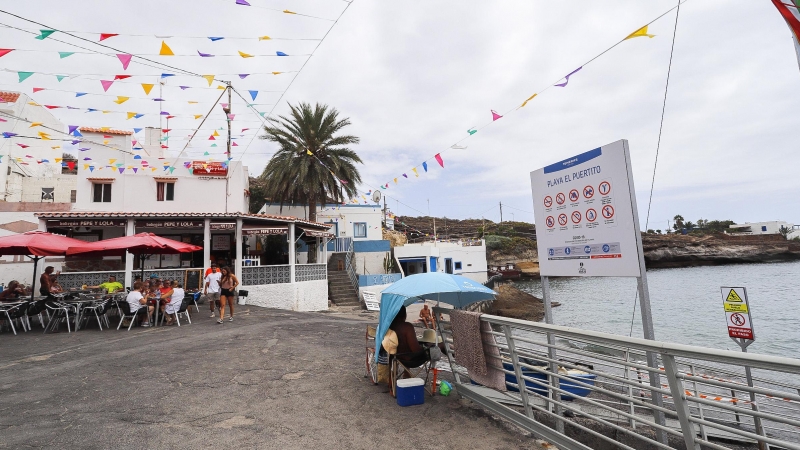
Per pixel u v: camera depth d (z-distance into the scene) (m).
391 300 5.61
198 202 22.89
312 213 28.58
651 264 95.31
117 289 14.98
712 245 95.88
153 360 7.78
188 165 21.64
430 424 4.80
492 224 102.12
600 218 4.45
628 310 34.28
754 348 21.42
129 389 6.08
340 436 4.48
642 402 3.24
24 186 28.50
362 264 32.91
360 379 6.57
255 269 18.75
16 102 27.70
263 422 4.86
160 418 4.98
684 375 2.86
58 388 6.13
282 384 6.31
